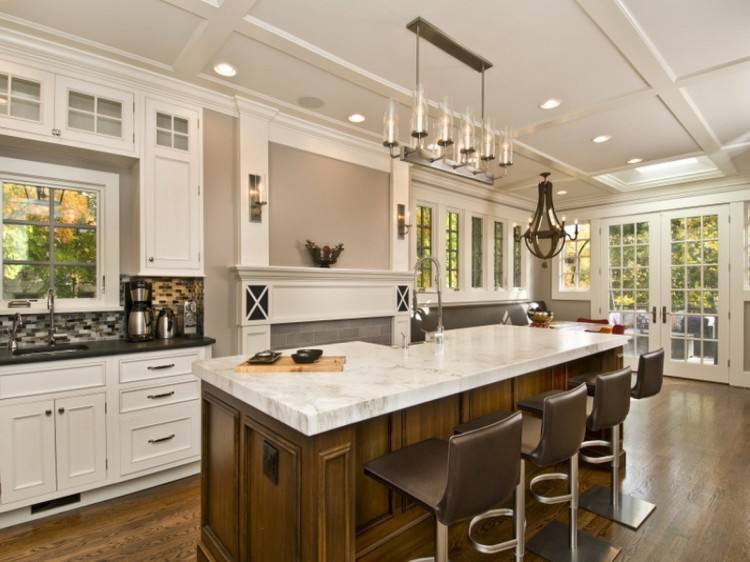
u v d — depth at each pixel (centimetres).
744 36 236
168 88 292
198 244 307
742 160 467
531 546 207
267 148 345
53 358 230
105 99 270
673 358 591
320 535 123
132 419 258
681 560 198
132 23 230
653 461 307
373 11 220
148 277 306
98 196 299
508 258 670
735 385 538
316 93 315
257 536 151
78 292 292
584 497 254
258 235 338
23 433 223
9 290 270
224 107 322
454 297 570
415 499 131
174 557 200
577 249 700
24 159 268
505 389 253
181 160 300
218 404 177
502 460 131
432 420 208
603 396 205
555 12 219
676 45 246
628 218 637
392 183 455
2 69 235
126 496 257
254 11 221
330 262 384
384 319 438
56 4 213
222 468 175
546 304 736
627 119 355
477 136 310
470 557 198
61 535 217
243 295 324
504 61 267
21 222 273
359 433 178
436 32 237
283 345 354
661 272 603
